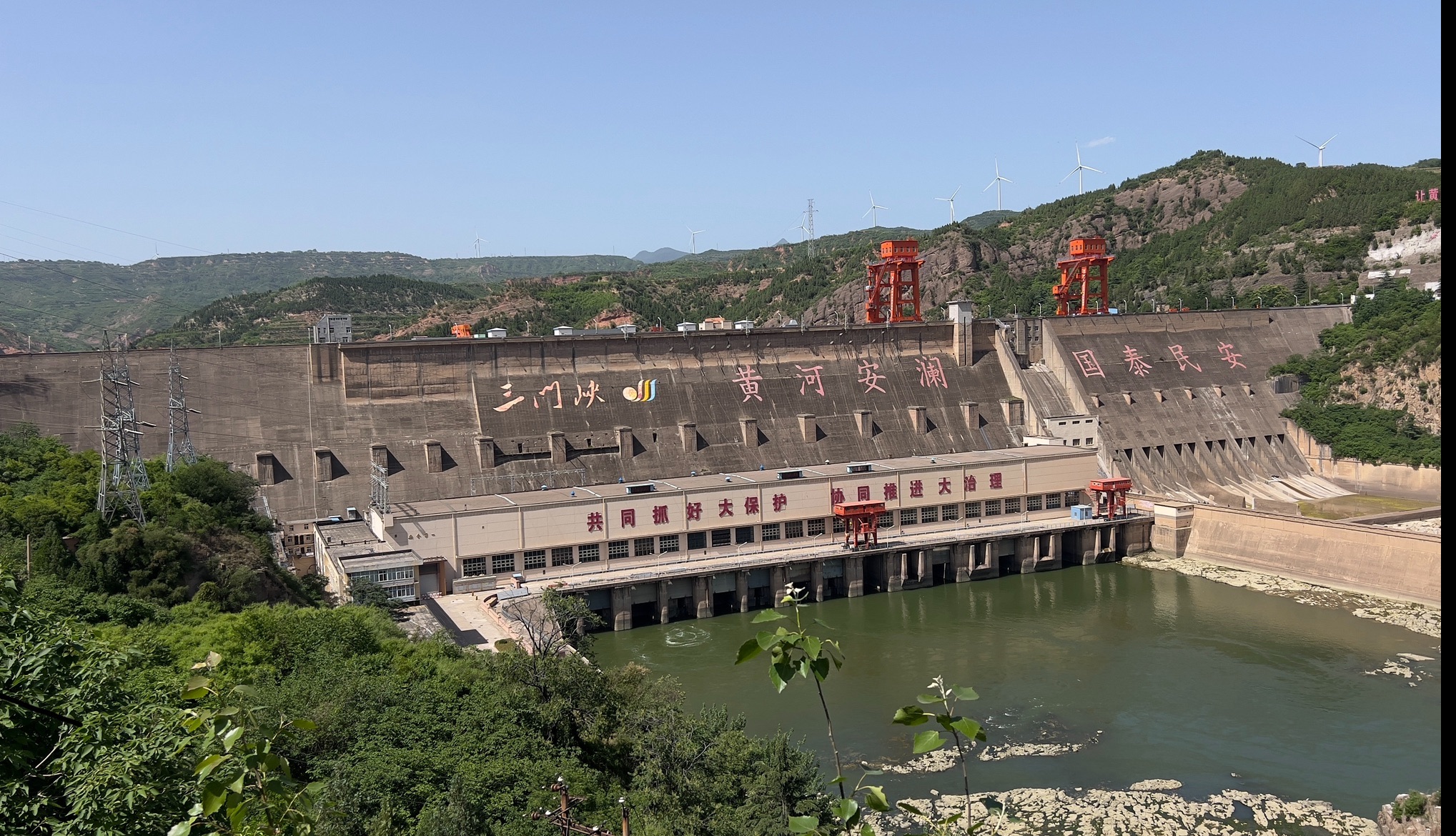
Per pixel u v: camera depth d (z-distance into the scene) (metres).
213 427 151.50
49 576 89.31
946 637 125.69
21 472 117.88
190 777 30.80
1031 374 198.75
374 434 157.50
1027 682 108.12
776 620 18.36
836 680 111.19
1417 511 164.50
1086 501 171.25
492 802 57.34
